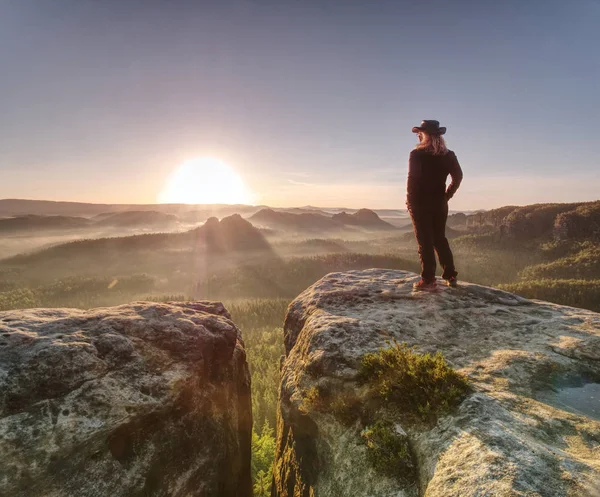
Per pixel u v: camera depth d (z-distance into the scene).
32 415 3.49
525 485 1.98
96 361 4.21
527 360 3.73
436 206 5.65
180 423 4.49
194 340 5.29
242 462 5.90
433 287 6.07
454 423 2.84
